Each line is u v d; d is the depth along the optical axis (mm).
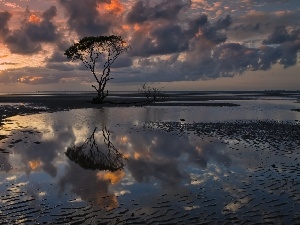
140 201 9961
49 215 8820
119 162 15273
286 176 12688
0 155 16500
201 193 10719
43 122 31297
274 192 10766
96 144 20047
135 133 24734
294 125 29438
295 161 15227
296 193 10641
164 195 10523
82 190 11031
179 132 25234
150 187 11391
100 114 40906
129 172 13469
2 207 9398
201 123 31094
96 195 10508
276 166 14305
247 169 13852
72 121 32562
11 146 18953
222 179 12367
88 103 64125
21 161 15305
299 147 18703
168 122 32062
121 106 57500
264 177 12586
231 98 97875
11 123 30047
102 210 9203
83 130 26234
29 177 12625
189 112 44844
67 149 18375
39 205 9562
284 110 49156
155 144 19969
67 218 8625
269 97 109500
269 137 22484
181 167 14266
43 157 16219
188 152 17500
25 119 33875
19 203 9727
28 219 8547
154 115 39906
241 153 17141
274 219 8500
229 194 10594
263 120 34031
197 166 14422
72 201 9922
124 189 11164
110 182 12008
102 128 27547
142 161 15453
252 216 8719
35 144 19750
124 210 9203
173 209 9281
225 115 40188
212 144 19875
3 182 11930
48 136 22938
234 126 28719
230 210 9172
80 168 14125
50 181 12070
